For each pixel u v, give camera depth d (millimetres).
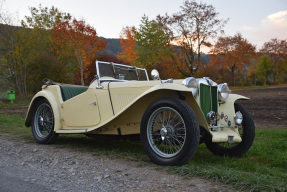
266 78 62750
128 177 2895
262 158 3887
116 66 4781
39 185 2682
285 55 64062
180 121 3297
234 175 2793
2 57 21391
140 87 3951
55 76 24016
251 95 22531
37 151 4180
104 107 4242
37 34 23750
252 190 2455
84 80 28469
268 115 9359
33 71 23375
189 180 2771
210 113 3744
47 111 4984
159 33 22859
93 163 3465
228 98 4180
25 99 20547
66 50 25812
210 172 2887
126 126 3988
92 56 25719
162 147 4277
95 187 2619
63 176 2963
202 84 3725
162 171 3082
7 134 5863
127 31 28453
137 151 4184
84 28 23875
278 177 2887
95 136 4520
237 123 3953
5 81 22828
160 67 23781
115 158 3717
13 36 21188
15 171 3166
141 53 22938
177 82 3807
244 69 57438
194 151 3129
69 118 4637
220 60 50406
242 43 48344
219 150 4168
